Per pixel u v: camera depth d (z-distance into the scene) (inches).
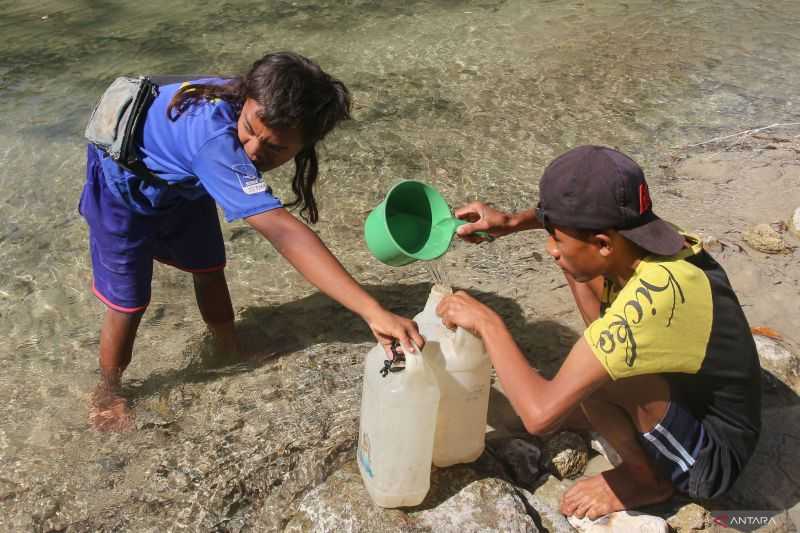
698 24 259.4
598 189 77.3
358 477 96.8
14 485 103.0
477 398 92.3
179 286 145.9
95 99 212.8
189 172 97.3
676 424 86.0
